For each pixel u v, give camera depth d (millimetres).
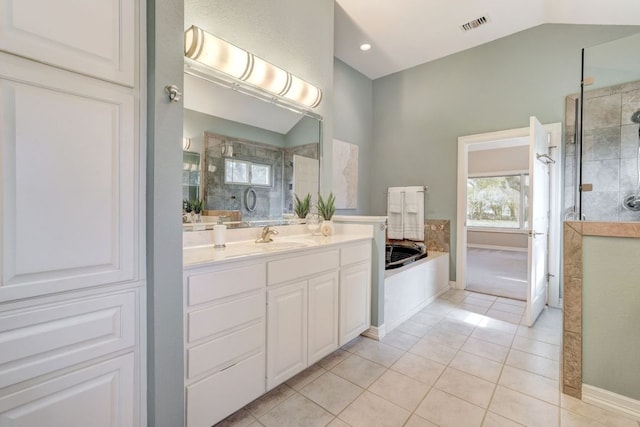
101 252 1035
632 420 1527
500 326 2705
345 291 2166
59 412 956
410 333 2562
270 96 2312
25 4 873
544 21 3236
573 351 1709
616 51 2629
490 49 3621
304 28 2588
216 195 1969
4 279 849
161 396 1168
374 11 3084
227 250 1677
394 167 4410
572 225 1710
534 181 2686
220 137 1991
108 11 1043
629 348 1569
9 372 865
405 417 1538
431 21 3238
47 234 920
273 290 1632
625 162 2756
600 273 1643
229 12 2006
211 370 1345
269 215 2328
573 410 1599
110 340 1065
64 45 942
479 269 4992
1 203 843
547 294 3262
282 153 2424
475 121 3732
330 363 2064
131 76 1102
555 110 3225
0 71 831
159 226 1157
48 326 931
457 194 3865
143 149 1141
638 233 1542
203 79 1889
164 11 1163
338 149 3971
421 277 3170
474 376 1910
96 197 1021
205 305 1322
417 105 4195
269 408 1603
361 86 4402
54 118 928
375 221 2426
